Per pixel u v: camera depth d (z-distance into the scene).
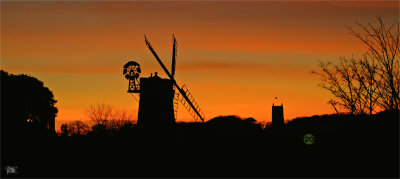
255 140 96.44
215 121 128.00
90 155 88.50
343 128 61.12
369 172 54.47
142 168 74.81
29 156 87.81
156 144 90.62
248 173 64.75
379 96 47.66
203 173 67.38
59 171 75.12
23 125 112.50
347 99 50.34
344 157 59.53
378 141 56.66
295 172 61.16
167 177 65.00
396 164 54.50
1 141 94.69
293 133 88.06
